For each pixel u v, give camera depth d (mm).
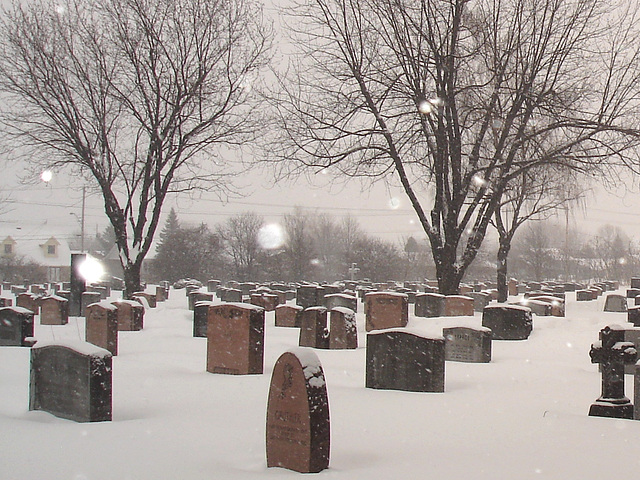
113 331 16391
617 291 55500
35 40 30812
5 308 18453
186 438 7191
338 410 9195
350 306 27844
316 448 5988
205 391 10922
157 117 32188
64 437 7121
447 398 10453
